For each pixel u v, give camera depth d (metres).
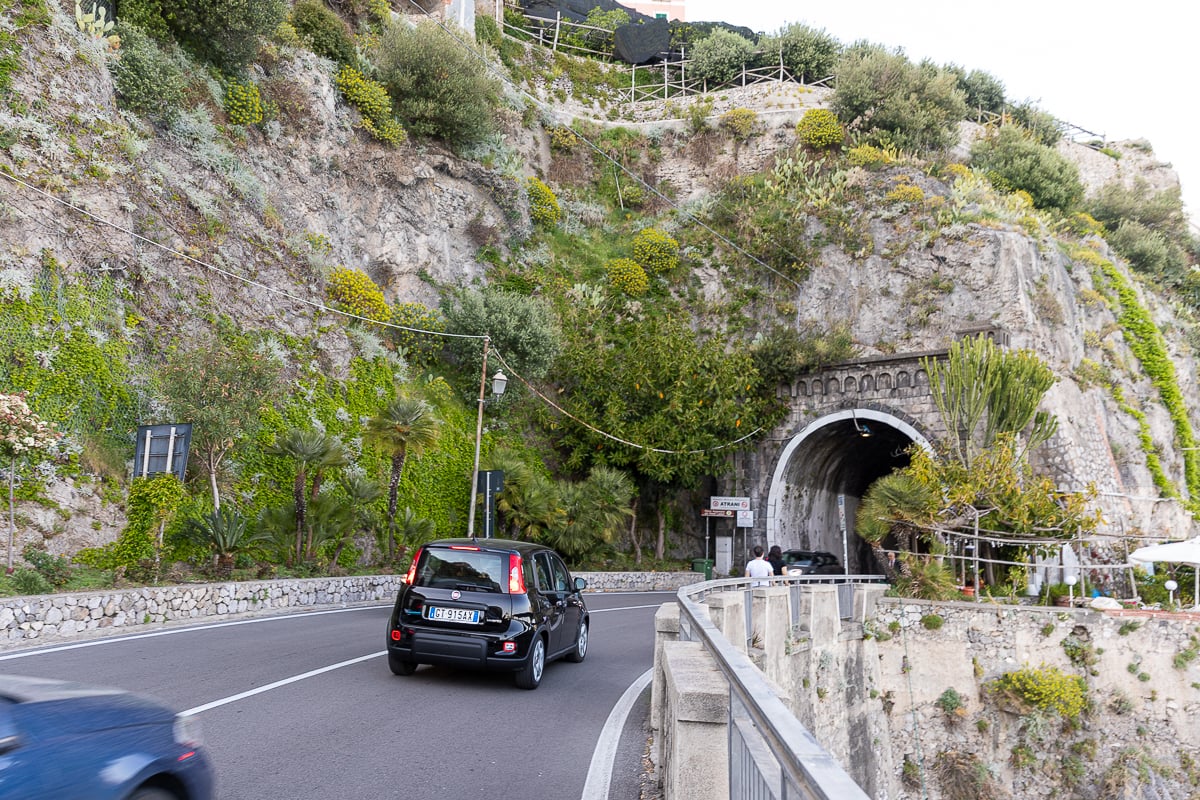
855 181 40.25
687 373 34.38
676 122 49.12
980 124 52.66
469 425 31.62
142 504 15.48
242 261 25.06
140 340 20.20
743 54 51.78
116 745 3.52
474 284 37.09
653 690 7.52
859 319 37.56
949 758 20.95
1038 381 28.61
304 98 30.94
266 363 19.30
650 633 16.73
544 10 57.78
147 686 8.23
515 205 39.91
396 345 31.03
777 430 37.22
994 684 21.33
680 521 38.09
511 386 32.84
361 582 19.41
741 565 36.78
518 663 9.39
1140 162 61.25
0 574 13.41
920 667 21.86
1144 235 51.81
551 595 10.70
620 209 46.78
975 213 36.91
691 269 42.47
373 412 27.27
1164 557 23.97
